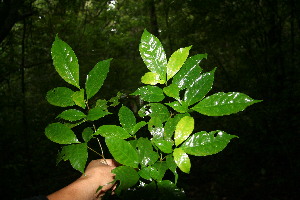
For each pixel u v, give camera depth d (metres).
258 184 5.42
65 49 0.75
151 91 0.78
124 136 0.73
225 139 0.66
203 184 6.01
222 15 7.43
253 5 7.33
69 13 8.62
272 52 7.04
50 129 0.76
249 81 7.61
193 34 8.38
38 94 8.53
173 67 0.73
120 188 0.64
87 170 1.02
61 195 0.87
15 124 7.00
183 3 8.02
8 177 5.91
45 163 7.25
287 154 5.46
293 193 4.87
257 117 6.13
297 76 7.09
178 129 0.69
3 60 7.20
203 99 0.70
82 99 0.77
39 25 7.87
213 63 8.74
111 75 8.36
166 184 0.66
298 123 5.82
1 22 5.65
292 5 7.03
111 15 9.83
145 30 0.75
